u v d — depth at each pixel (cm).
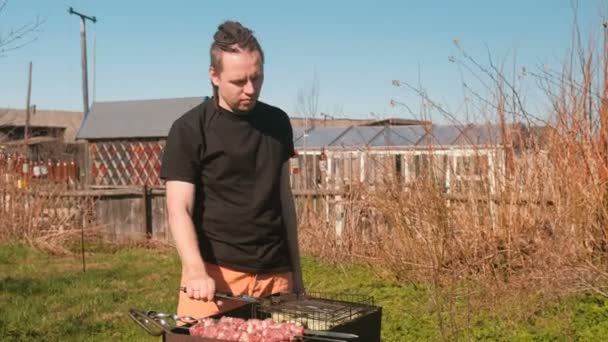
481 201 795
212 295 276
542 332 579
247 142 307
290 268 333
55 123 5109
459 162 826
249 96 293
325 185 1039
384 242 867
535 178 775
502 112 797
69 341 625
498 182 789
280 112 326
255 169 311
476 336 583
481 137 814
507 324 609
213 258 312
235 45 288
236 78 289
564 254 709
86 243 1223
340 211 976
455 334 583
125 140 1583
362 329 280
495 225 780
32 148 2506
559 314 615
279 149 319
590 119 739
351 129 1881
